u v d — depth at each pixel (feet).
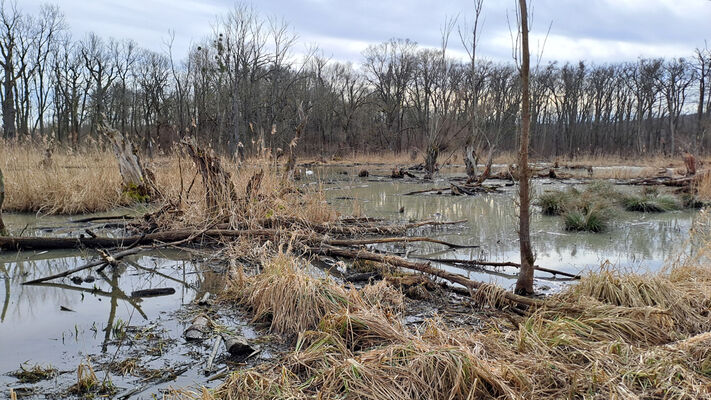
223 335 12.14
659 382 8.98
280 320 12.75
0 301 14.89
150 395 9.28
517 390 8.93
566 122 177.88
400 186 55.21
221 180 24.35
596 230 27.45
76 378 9.90
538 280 17.60
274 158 27.96
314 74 150.00
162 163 40.09
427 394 8.71
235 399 8.68
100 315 13.71
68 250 21.44
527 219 15.20
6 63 112.57
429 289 16.10
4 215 30.32
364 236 25.35
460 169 89.81
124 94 136.15
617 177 65.26
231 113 83.20
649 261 20.35
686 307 12.81
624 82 179.93
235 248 20.48
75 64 137.69
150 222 24.95
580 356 10.24
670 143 168.45
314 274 17.29
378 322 11.48
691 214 34.24
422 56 155.53
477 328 12.71
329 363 9.95
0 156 34.86
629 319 11.90
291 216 24.76
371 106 170.30
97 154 37.22
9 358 10.86
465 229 28.02
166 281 17.17
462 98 72.49
